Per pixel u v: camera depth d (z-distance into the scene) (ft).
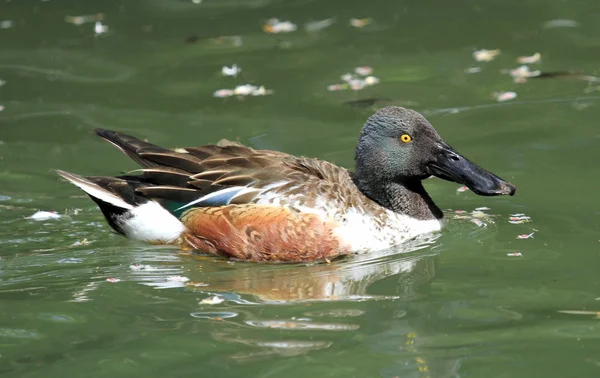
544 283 37.42
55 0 76.84
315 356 31.71
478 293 36.81
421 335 33.19
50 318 35.14
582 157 51.19
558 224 43.78
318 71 64.49
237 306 36.19
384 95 60.39
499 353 31.53
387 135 43.42
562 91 59.98
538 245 41.55
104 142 55.52
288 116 58.03
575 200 46.32
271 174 42.16
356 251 41.63
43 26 72.54
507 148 52.80
